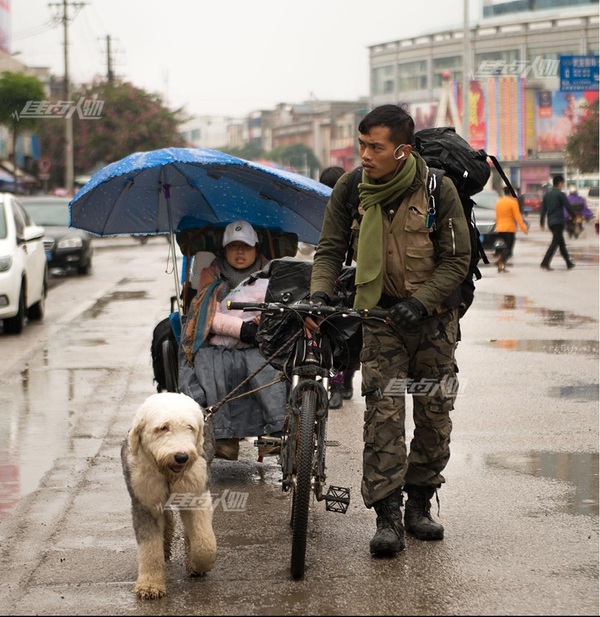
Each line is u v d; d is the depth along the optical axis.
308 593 5.68
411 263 6.29
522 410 10.54
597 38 113.94
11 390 11.82
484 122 100.19
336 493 6.63
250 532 6.80
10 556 6.36
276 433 7.86
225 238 8.49
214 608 5.49
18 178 72.38
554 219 29.08
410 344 6.37
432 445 6.62
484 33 122.88
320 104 193.38
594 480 7.96
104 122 79.00
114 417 10.36
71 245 28.09
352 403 11.09
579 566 6.07
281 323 6.42
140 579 5.68
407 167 6.21
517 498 7.50
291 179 8.32
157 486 5.58
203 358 8.03
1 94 63.66
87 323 18.12
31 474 8.26
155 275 28.95
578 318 18.05
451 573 5.97
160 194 9.05
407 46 134.12
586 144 87.31
